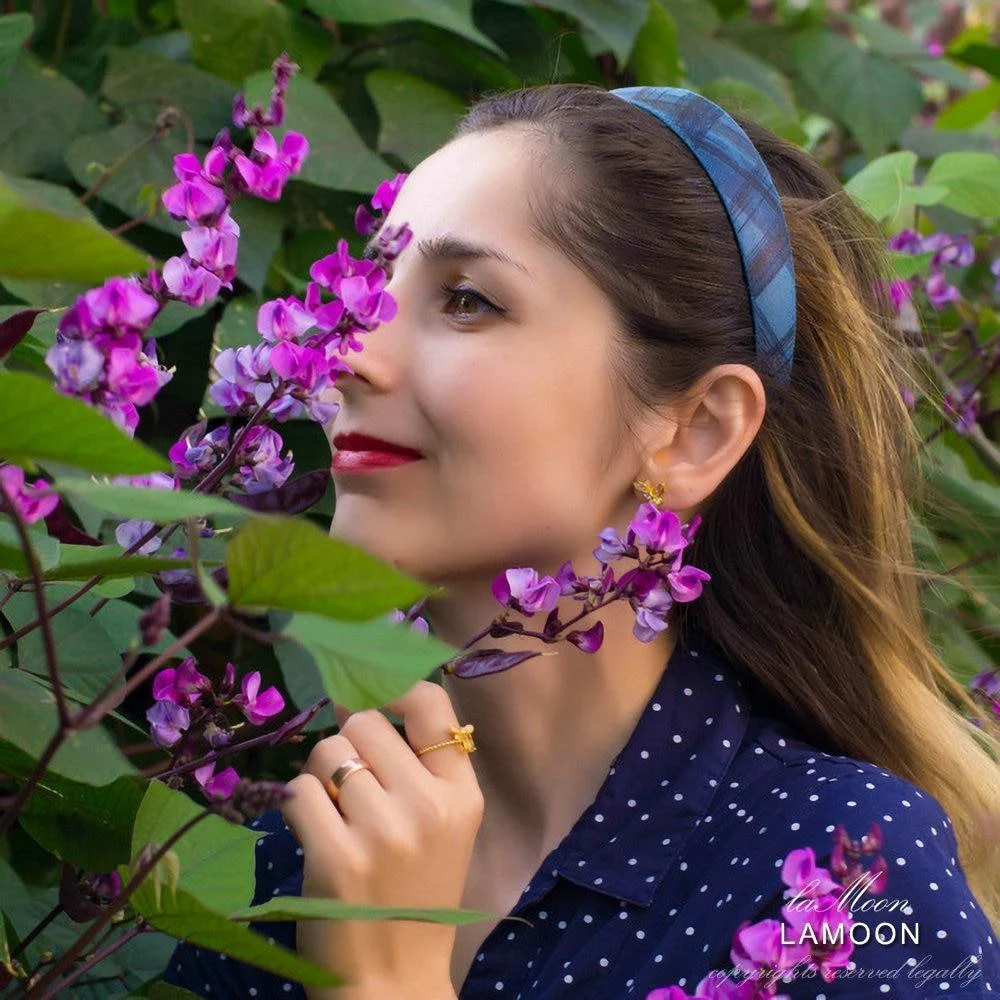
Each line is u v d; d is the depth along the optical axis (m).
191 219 1.03
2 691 1.00
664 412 1.40
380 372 1.31
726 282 1.44
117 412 0.88
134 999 1.13
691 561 1.53
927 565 2.03
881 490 1.59
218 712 1.14
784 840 1.28
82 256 0.75
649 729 1.40
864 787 1.30
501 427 1.31
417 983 1.21
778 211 1.50
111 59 1.93
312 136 1.89
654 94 1.53
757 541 1.55
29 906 1.54
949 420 2.11
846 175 2.81
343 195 1.96
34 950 1.50
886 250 1.82
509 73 2.15
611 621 1.41
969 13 4.05
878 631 1.54
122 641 1.46
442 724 1.26
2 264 0.76
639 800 1.37
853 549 1.58
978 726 1.91
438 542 1.32
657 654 1.46
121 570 0.92
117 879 1.13
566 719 1.43
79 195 1.91
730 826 1.35
